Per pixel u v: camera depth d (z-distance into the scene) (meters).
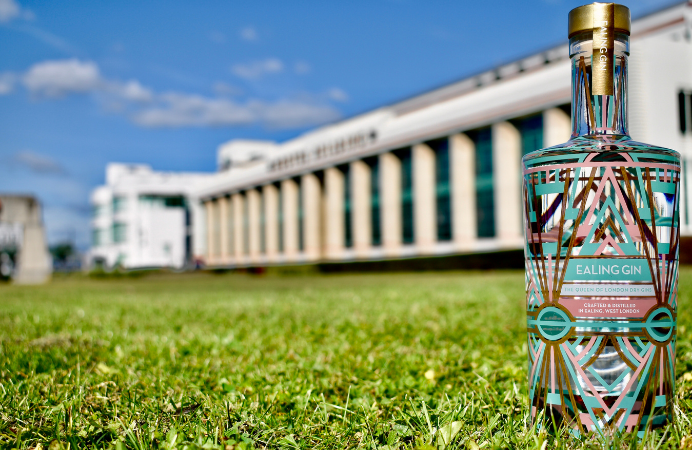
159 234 19.69
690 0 5.74
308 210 10.72
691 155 5.48
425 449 0.56
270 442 0.60
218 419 0.64
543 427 0.57
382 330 1.29
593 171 0.54
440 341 1.10
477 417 0.65
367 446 0.59
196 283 5.49
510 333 1.14
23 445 0.60
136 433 0.61
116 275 9.70
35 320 1.65
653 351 0.55
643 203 0.55
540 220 0.56
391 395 0.75
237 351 1.05
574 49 0.58
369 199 9.43
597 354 0.55
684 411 0.63
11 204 6.84
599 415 0.55
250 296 2.65
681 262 4.71
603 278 0.54
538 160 0.57
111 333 1.30
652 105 5.34
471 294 2.22
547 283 0.56
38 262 6.96
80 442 0.60
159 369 0.89
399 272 7.20
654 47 5.41
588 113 0.57
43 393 0.77
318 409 0.69
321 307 1.92
